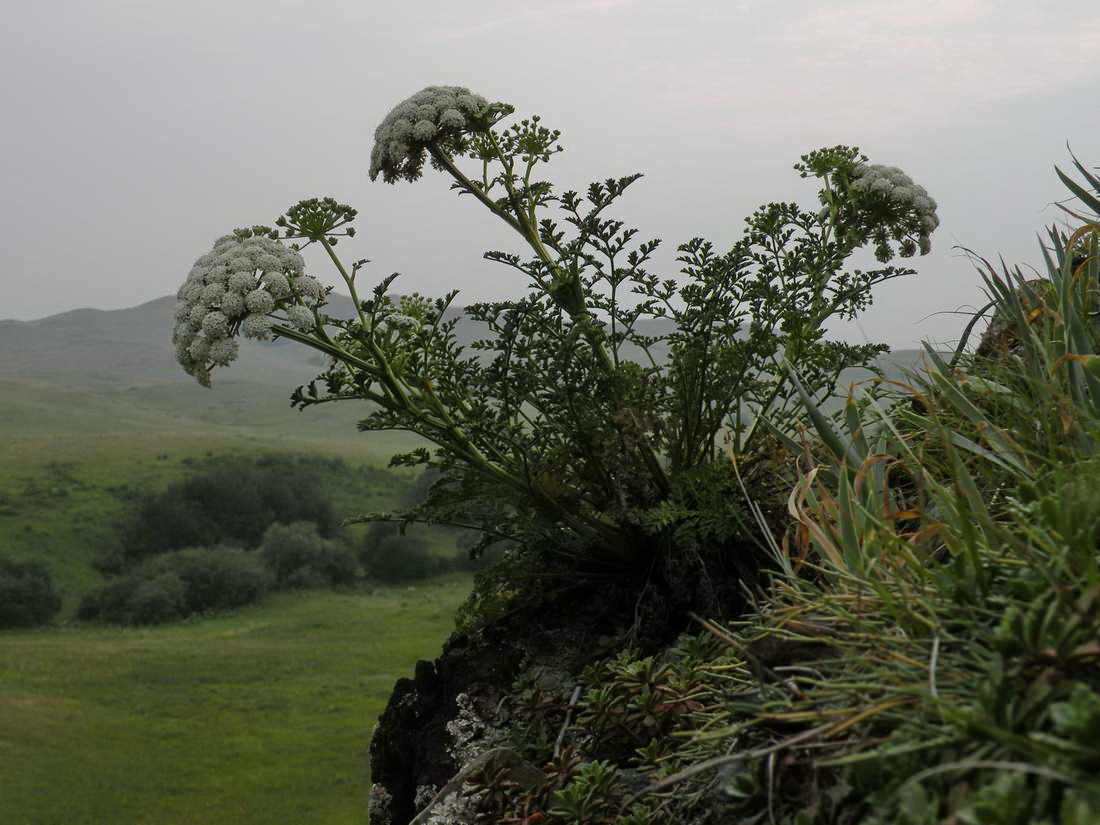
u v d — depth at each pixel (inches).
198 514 4416.8
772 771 48.0
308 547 4205.2
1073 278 74.6
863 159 143.2
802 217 120.4
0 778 1737.2
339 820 1584.6
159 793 1728.6
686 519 108.7
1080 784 32.9
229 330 113.4
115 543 4252.0
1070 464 58.4
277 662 2950.3
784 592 62.1
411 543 4330.7
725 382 112.5
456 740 105.5
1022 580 44.9
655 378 115.6
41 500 4530.0
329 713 2362.2
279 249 114.7
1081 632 39.0
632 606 112.9
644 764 74.9
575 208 114.0
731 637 61.4
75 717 2234.3
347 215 116.3
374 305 111.3
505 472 116.6
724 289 112.4
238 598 3875.5
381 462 5590.6
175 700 2485.2
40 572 3794.3
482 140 128.0
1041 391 67.8
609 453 112.3
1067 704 35.0
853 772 43.6
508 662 110.3
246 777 1835.6
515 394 112.4
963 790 37.2
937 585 50.8
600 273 114.7
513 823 74.2
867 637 51.0
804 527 70.9
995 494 62.7
